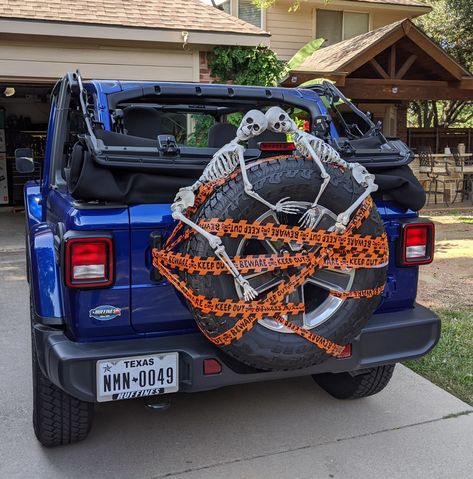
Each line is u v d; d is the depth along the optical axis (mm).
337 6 13844
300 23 13773
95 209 2410
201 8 9852
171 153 2547
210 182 2332
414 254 2898
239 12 13398
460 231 9367
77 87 3426
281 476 2779
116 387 2404
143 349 2439
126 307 2469
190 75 9570
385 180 2766
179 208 2291
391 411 3434
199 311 2312
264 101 3857
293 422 3303
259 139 3338
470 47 16781
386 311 2971
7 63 8578
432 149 13859
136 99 3590
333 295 2488
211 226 2248
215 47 9492
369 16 14344
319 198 2357
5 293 6059
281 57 13727
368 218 2469
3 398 3557
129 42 9086
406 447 3039
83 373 2365
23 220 11305
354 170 2441
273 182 2268
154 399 2697
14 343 4531
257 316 2338
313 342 2432
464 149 12984
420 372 3965
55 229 2748
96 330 2455
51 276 2631
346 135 3881
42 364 2551
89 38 8711
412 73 12281
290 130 2402
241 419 3334
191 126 4387
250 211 2277
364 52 10547
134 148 2510
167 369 2463
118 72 9141
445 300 5543
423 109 20922
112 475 2779
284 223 2455
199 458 2928
